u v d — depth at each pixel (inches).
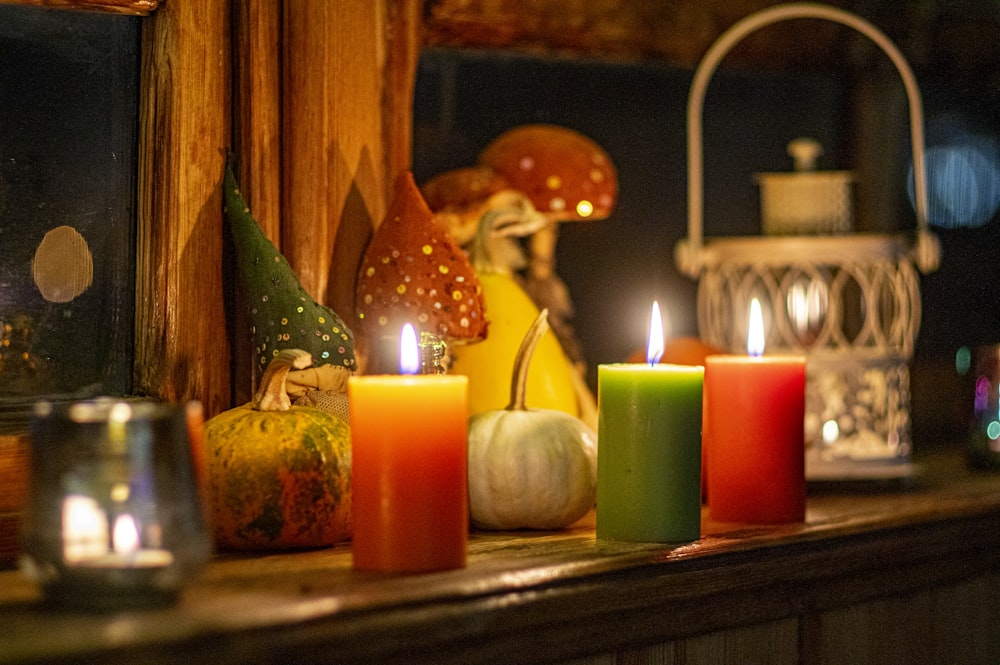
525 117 62.6
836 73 69.3
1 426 37.0
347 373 40.2
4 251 38.6
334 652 28.9
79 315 40.0
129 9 39.5
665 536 38.5
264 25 41.8
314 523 36.3
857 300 66.8
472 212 49.6
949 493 51.2
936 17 68.6
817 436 54.1
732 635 40.1
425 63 59.4
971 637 49.6
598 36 58.9
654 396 38.4
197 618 27.3
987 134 77.1
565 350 55.2
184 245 40.1
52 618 27.5
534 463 40.1
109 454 28.1
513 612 32.5
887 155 69.5
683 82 67.3
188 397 40.3
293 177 42.8
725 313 65.7
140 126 40.8
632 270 65.8
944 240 74.9
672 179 67.1
